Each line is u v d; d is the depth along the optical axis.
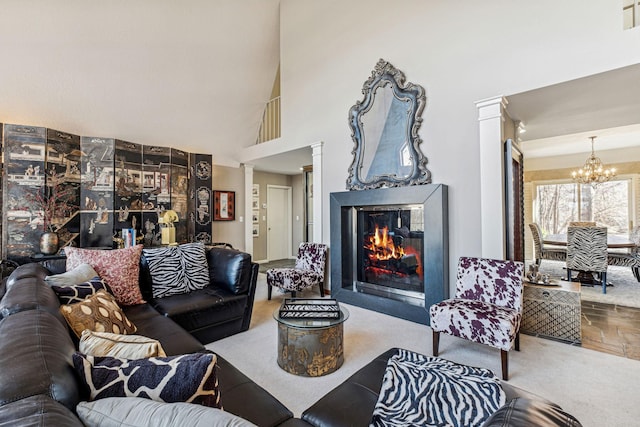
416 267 3.49
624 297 4.08
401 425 1.06
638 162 6.38
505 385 1.30
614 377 2.15
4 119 3.71
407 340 2.81
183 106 5.08
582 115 3.40
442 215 3.12
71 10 3.66
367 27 3.89
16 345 0.87
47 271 2.47
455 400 1.11
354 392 1.34
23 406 0.64
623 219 6.64
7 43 3.49
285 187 8.18
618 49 2.32
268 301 4.07
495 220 2.86
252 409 1.23
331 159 4.31
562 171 7.31
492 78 2.90
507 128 3.33
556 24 2.58
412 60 3.46
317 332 2.15
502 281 2.55
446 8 3.20
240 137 6.07
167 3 4.17
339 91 4.22
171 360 0.91
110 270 2.50
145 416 0.69
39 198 3.74
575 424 0.77
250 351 2.57
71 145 4.07
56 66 3.83
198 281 3.01
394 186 3.56
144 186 4.80
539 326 2.89
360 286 4.02
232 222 6.29
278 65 5.62
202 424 0.65
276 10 5.14
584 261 4.44
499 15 2.87
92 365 0.88
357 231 4.05
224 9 4.62
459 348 2.63
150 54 4.36
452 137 3.15
